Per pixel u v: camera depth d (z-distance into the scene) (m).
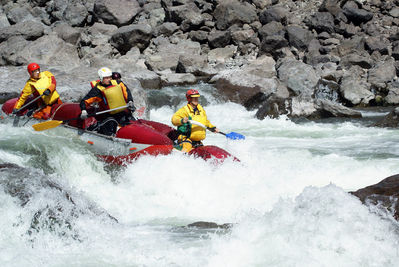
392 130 43.00
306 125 47.75
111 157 29.39
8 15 81.19
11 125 35.75
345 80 61.38
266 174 27.34
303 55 70.88
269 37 71.00
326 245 16.06
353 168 28.08
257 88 59.12
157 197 25.62
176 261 16.44
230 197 24.89
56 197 20.12
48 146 29.58
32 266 16.09
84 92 48.25
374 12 78.12
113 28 76.81
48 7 82.19
